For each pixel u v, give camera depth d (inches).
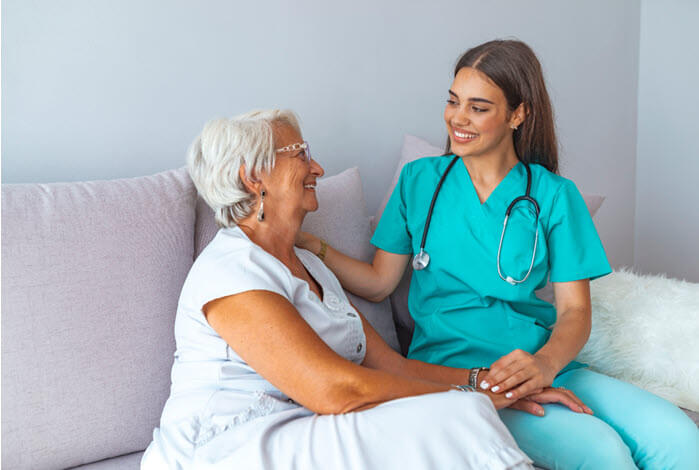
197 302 48.6
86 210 53.9
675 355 64.7
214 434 46.3
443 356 61.9
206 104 73.8
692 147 117.5
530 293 61.4
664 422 51.5
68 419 50.4
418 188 65.9
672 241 122.4
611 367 67.6
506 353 60.1
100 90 67.0
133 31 68.2
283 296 48.3
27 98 63.2
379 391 46.9
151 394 54.2
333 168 84.9
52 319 50.2
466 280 61.7
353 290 66.1
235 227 53.4
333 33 82.5
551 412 53.6
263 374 47.0
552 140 63.2
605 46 115.6
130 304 53.8
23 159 63.7
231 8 74.2
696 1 113.7
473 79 58.0
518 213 61.2
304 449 42.6
